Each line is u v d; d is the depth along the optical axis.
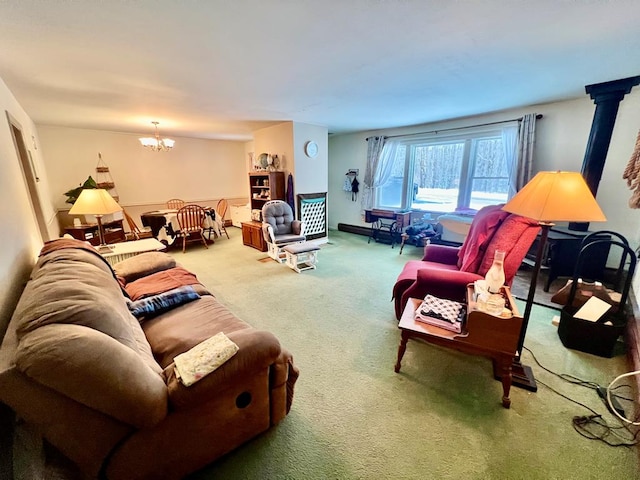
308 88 2.82
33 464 0.87
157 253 2.72
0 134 1.95
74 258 1.59
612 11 1.51
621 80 2.61
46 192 4.16
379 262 4.28
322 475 1.24
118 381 0.90
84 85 2.62
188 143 6.53
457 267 2.53
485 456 1.32
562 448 1.35
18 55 1.93
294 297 3.07
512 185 3.92
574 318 2.05
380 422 1.51
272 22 1.57
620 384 1.74
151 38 1.73
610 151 3.14
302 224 4.57
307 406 1.62
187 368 1.09
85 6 1.38
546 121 3.62
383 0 1.38
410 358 2.04
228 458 1.31
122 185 5.77
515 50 2.00
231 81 2.57
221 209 6.80
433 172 5.02
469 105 3.62
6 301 1.39
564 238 2.89
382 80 2.60
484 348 1.57
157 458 1.06
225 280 3.58
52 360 0.82
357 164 6.08
